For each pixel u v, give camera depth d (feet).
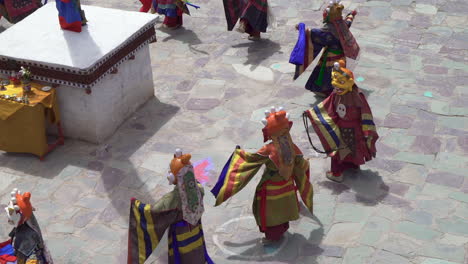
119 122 34.12
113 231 26.99
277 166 23.73
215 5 47.44
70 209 28.32
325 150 28.30
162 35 43.42
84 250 25.99
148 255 23.09
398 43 40.52
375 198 27.94
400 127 32.58
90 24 34.14
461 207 27.07
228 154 31.48
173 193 22.22
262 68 38.83
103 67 31.53
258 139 32.45
